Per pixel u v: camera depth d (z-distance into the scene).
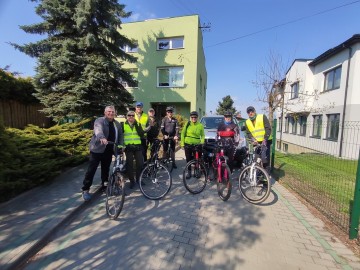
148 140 6.72
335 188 5.72
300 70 17.09
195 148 5.57
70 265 2.61
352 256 2.90
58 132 6.99
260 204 4.57
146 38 18.06
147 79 18.20
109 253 2.84
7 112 9.12
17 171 4.13
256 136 5.59
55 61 9.07
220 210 4.22
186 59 17.55
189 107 18.62
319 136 7.31
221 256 2.83
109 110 4.30
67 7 9.67
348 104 11.89
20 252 2.65
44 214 3.63
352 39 11.21
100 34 10.32
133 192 5.03
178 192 5.11
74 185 5.02
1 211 3.68
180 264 2.66
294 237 3.33
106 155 4.47
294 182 6.24
